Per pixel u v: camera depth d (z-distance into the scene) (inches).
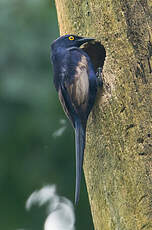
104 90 484.4
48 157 717.9
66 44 516.7
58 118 666.8
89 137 492.4
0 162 710.5
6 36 646.5
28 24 655.1
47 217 724.7
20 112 649.6
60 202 730.8
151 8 484.7
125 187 458.6
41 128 665.0
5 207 721.6
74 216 718.5
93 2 501.7
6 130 658.8
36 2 658.8
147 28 480.4
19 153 708.7
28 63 643.5
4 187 719.1
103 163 476.4
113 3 490.9
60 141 714.2
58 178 723.4
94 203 484.7
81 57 507.5
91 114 491.8
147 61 473.7
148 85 469.1
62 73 502.3
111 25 490.9
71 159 722.8
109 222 467.8
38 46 648.4
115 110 474.0
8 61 640.4
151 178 450.3
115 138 470.9
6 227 720.3
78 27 518.3
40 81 640.4
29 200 725.9
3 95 631.8
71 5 519.5
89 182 491.8
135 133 462.9
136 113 466.3
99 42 498.0
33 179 718.5
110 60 485.4
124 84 474.6
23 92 631.8
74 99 491.5
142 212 446.3
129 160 460.4
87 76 494.6
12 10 656.4
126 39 482.6
